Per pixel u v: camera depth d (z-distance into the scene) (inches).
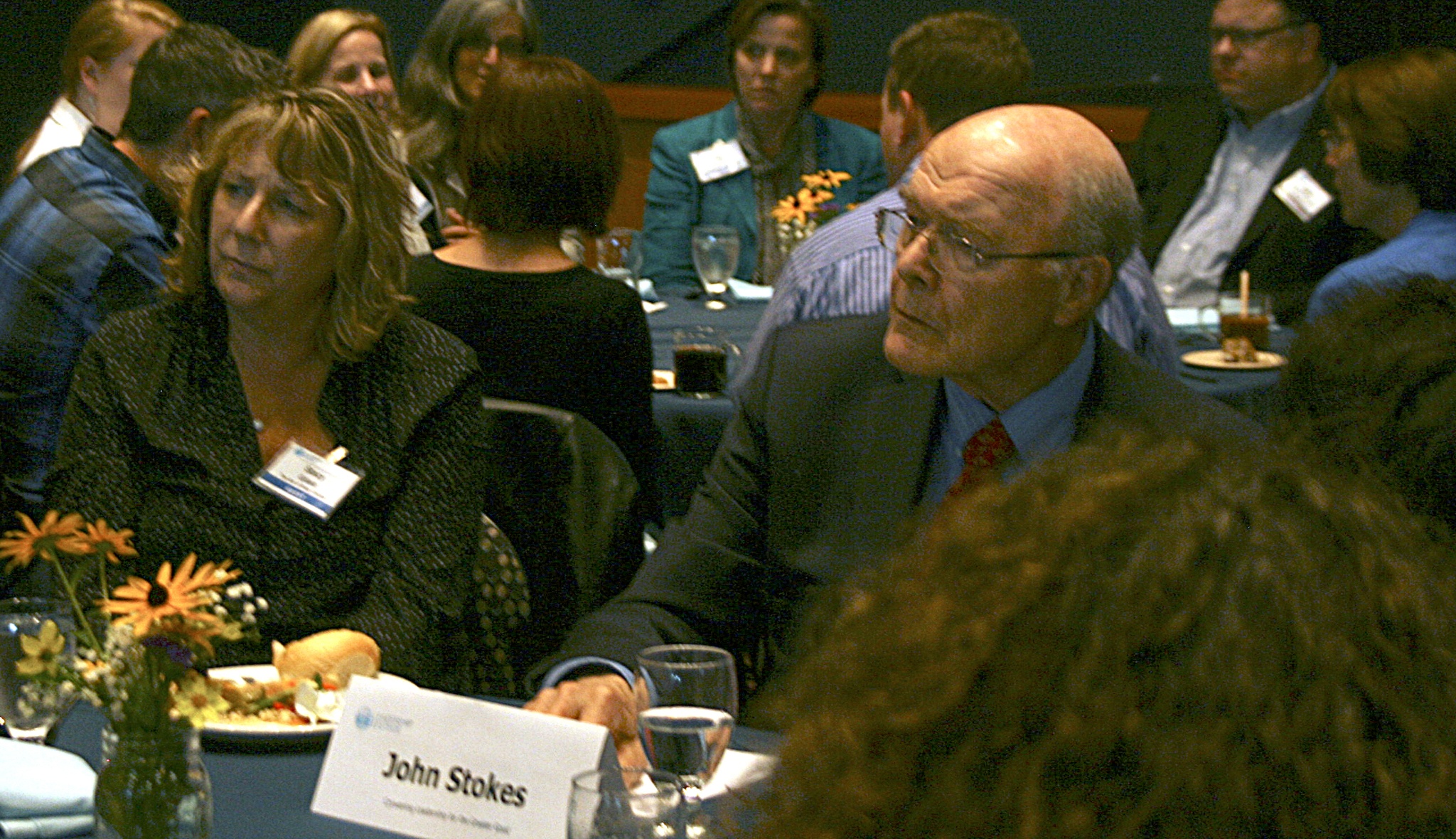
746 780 20.3
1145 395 74.1
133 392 82.4
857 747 17.5
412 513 82.7
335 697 63.7
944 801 16.6
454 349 86.2
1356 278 120.6
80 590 79.6
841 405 79.4
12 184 117.8
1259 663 16.1
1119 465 18.5
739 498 81.7
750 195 203.8
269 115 80.4
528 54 190.2
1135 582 16.6
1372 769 15.8
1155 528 17.1
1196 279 189.9
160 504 81.4
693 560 80.2
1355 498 17.8
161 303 85.0
